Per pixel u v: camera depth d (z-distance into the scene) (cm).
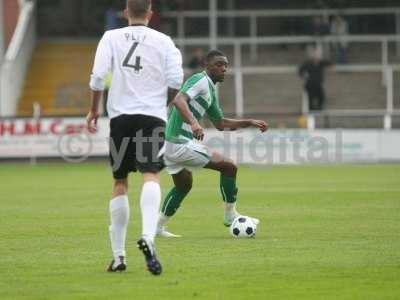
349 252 2736
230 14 9856
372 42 10012
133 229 3394
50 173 6619
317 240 3003
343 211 3916
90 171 6794
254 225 3111
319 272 2409
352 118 7712
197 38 9912
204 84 3112
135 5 2362
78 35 10450
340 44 9594
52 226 3462
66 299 2094
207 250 2800
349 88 9394
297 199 4484
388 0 10250
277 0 10456
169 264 2541
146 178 2314
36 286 2241
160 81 2339
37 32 10419
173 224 3531
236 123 3234
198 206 4222
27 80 9669
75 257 2678
